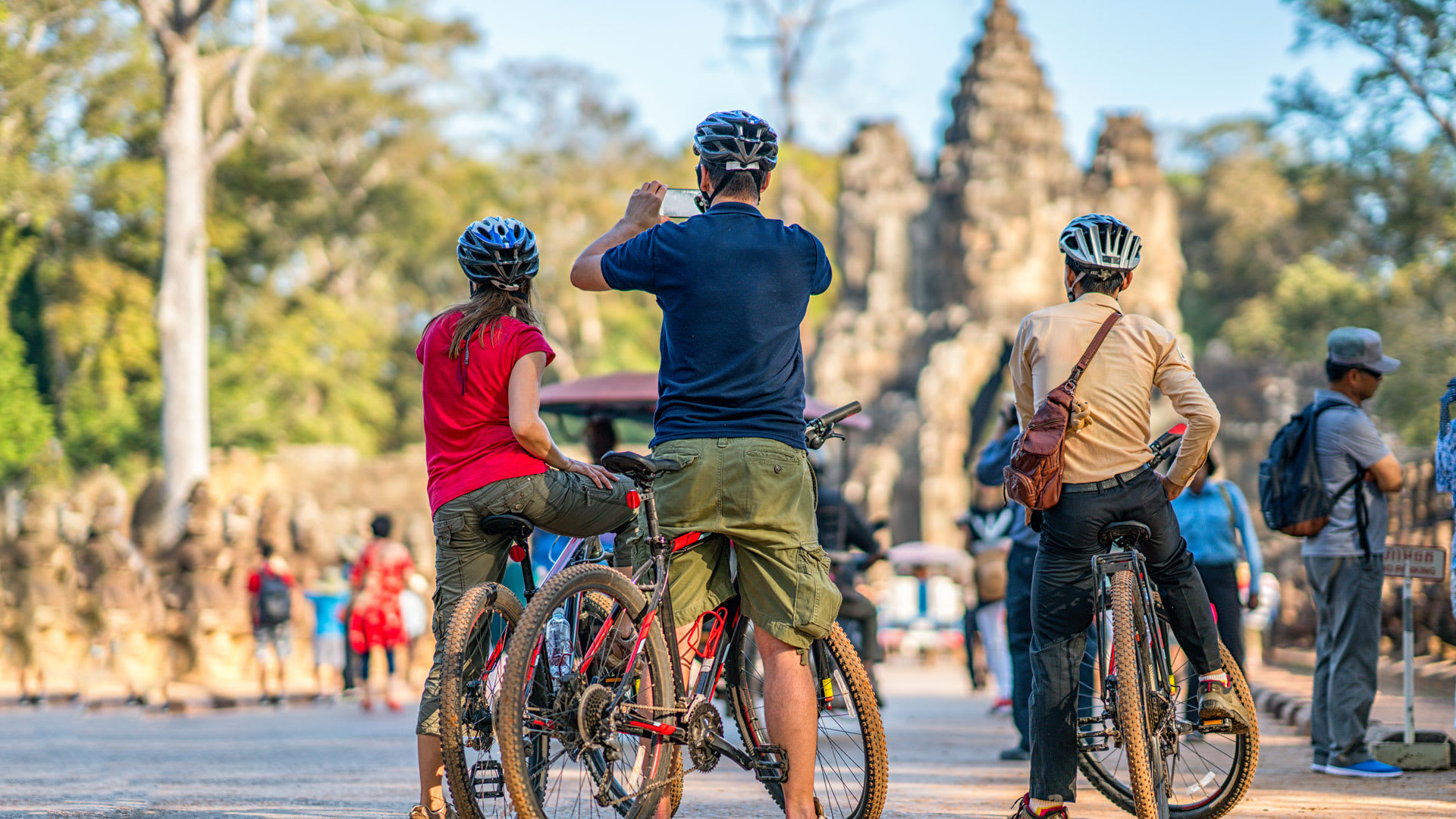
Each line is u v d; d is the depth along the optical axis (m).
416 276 92.94
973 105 76.75
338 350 82.81
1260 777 11.55
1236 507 14.09
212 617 25.08
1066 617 8.32
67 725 19.83
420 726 7.84
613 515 8.14
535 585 7.81
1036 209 74.31
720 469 7.50
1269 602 28.38
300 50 73.69
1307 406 11.74
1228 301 110.38
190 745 16.02
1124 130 75.12
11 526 27.72
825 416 8.12
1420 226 66.56
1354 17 44.16
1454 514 10.68
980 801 10.68
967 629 28.41
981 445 72.94
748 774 12.81
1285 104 55.03
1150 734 7.91
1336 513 11.48
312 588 26.98
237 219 77.06
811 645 7.84
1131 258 8.52
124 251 70.69
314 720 20.91
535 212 92.06
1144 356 8.30
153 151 63.78
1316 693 11.85
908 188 80.31
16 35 49.22
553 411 19.61
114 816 9.77
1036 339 8.48
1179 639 8.50
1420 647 20.81
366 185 83.44
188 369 47.41
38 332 70.19
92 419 68.69
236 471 51.88
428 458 8.10
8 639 25.47
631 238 8.10
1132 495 8.16
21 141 53.50
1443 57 43.66
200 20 47.72
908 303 77.81
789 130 69.88
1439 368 59.88
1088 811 9.95
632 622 7.48
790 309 7.74
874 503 69.81
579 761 7.48
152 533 38.09
